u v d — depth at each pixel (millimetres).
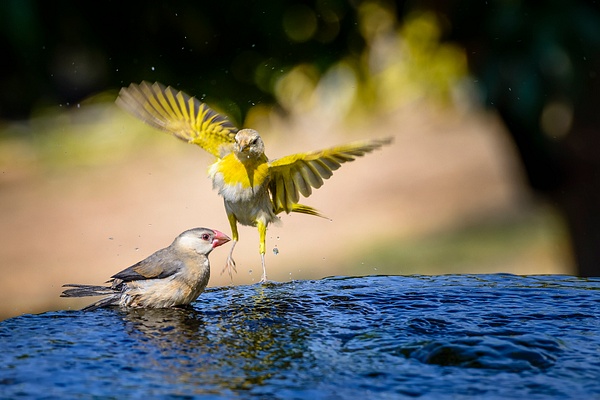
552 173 15141
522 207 25953
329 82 13414
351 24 12805
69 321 7590
